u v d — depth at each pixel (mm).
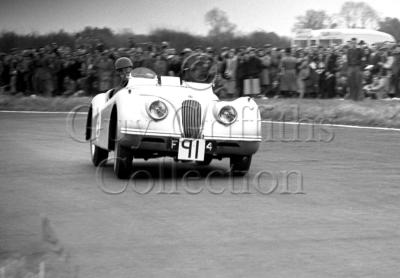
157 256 10266
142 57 46656
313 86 46656
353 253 10398
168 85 18531
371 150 23719
